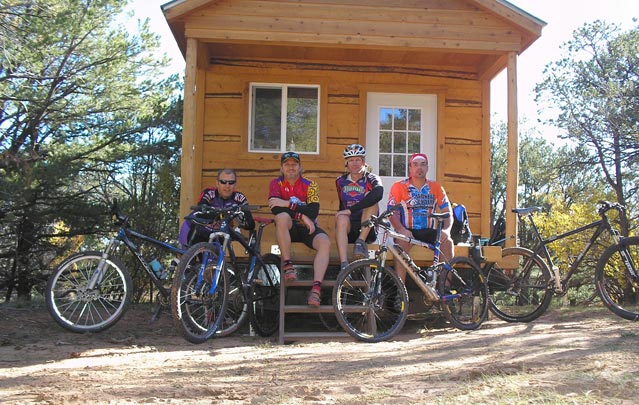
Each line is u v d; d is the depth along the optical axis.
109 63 13.88
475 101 9.12
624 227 13.27
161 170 12.95
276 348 5.49
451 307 6.45
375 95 9.04
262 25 7.40
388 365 4.40
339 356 4.86
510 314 7.23
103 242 15.88
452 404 3.23
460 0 7.62
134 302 11.69
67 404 3.41
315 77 8.92
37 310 8.16
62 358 4.92
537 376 3.79
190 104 7.21
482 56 8.62
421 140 9.05
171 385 3.87
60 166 13.03
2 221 13.30
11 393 3.68
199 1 7.23
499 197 25.14
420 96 9.10
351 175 6.78
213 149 8.73
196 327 5.79
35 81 13.56
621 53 14.50
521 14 7.48
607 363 4.03
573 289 16.36
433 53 8.48
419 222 6.74
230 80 8.84
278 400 3.46
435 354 4.77
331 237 8.70
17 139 14.26
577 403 3.19
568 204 18.86
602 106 13.89
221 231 5.85
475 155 9.04
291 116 8.93
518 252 7.04
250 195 8.70
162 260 12.35
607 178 14.94
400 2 7.58
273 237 8.57
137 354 5.15
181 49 8.47
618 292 11.47
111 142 14.45
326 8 7.49
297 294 7.30
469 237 7.38
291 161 6.48
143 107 14.39
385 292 6.14
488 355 4.61
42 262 14.92
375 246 6.84
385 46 7.55
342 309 5.88
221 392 3.67
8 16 11.68
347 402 3.41
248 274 6.28
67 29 12.71
